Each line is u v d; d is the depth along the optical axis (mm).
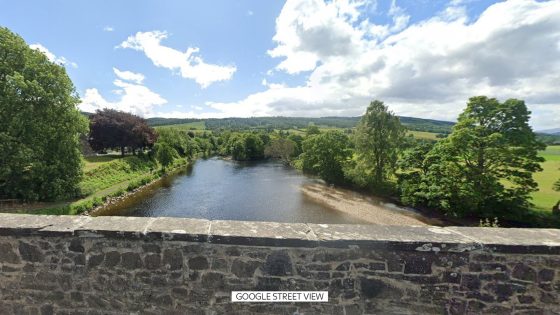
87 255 2822
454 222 22594
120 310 2857
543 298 2586
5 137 18844
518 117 19234
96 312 2887
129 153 53500
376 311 2693
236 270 2715
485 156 19969
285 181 41281
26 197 20594
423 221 23484
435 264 2619
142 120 54375
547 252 2537
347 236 2678
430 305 2650
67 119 22719
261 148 77062
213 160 73562
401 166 28297
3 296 2965
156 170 45875
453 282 2619
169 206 26828
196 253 2729
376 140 32969
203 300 2764
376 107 33188
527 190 19234
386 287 2658
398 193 30438
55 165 21703
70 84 23234
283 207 27703
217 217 24406
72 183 23109
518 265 2578
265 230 2799
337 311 2713
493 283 2604
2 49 19719
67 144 22594
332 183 39375
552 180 26797
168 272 2762
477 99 20688
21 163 19562
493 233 2764
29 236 2859
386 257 2639
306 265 2680
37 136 20672
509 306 2615
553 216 18578
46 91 21375
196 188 35312
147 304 2818
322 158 40875
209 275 2734
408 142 32844
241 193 33094
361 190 35094
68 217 3078
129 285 2812
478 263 2592
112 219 3027
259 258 2695
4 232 2857
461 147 20547
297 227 2891
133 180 34406
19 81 19250
